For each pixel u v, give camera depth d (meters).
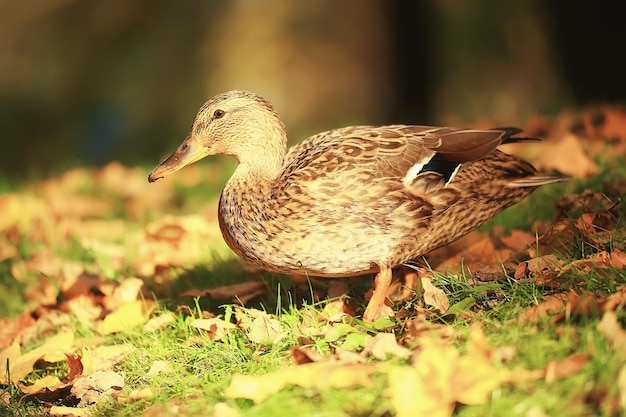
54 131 34.50
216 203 14.62
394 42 25.23
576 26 19.59
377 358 7.12
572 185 11.24
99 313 10.52
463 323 7.48
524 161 8.85
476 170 8.50
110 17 34.38
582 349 6.42
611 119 13.45
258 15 37.94
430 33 25.39
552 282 7.76
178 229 12.51
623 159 11.85
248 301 9.59
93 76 34.78
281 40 37.78
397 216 8.29
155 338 8.88
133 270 11.87
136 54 35.12
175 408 7.12
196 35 36.06
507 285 8.06
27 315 10.77
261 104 9.00
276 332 8.17
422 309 7.80
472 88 30.38
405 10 25.00
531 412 5.79
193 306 9.76
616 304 6.89
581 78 19.73
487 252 9.41
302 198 8.25
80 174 18.55
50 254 13.17
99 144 34.41
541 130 15.19
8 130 34.16
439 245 8.70
